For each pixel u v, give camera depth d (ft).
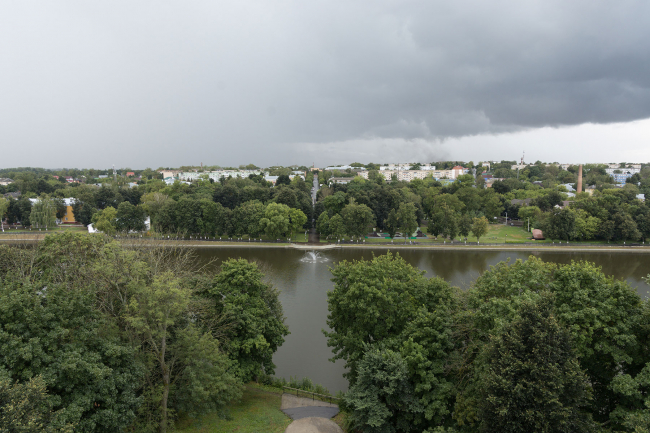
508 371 77.92
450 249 422.82
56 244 150.41
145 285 97.55
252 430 107.24
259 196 536.01
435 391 100.63
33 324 73.97
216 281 140.87
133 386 86.79
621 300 102.53
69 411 70.59
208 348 100.01
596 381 107.24
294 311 231.71
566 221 431.02
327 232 460.55
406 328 120.67
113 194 589.73
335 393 149.38
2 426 54.44
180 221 441.68
